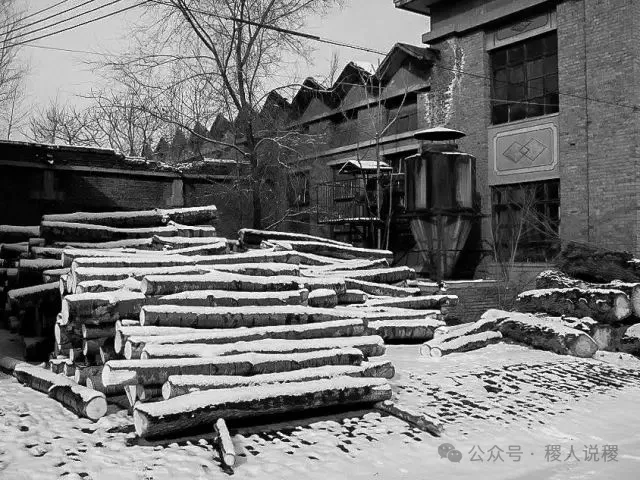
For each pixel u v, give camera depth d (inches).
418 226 734.5
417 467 251.4
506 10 723.4
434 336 462.3
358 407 312.5
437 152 716.0
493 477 245.8
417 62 843.4
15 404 304.7
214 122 891.4
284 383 284.5
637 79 610.2
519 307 542.6
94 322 300.5
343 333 343.0
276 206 909.2
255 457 247.8
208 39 798.5
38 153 716.0
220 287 335.0
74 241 477.7
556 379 389.7
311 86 975.6
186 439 258.2
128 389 278.4
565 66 665.6
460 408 325.4
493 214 747.4
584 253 546.9
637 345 473.4
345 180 892.6
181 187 823.7
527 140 709.3
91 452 241.3
